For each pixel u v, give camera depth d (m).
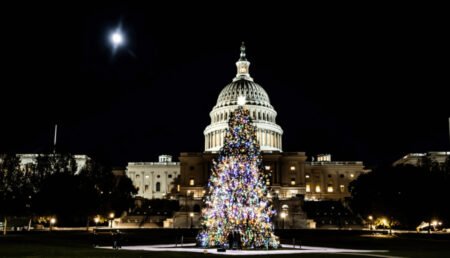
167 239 70.88
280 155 159.50
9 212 90.06
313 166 173.25
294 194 155.88
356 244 58.78
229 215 44.97
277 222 110.62
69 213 91.06
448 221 92.19
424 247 52.28
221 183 46.06
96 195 95.31
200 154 163.12
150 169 183.25
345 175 172.38
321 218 118.31
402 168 93.25
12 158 96.19
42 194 89.88
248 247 44.81
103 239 61.88
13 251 38.47
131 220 118.69
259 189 46.03
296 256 35.12
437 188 86.75
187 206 125.12
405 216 90.06
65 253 36.47
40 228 98.31
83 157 155.38
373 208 94.50
